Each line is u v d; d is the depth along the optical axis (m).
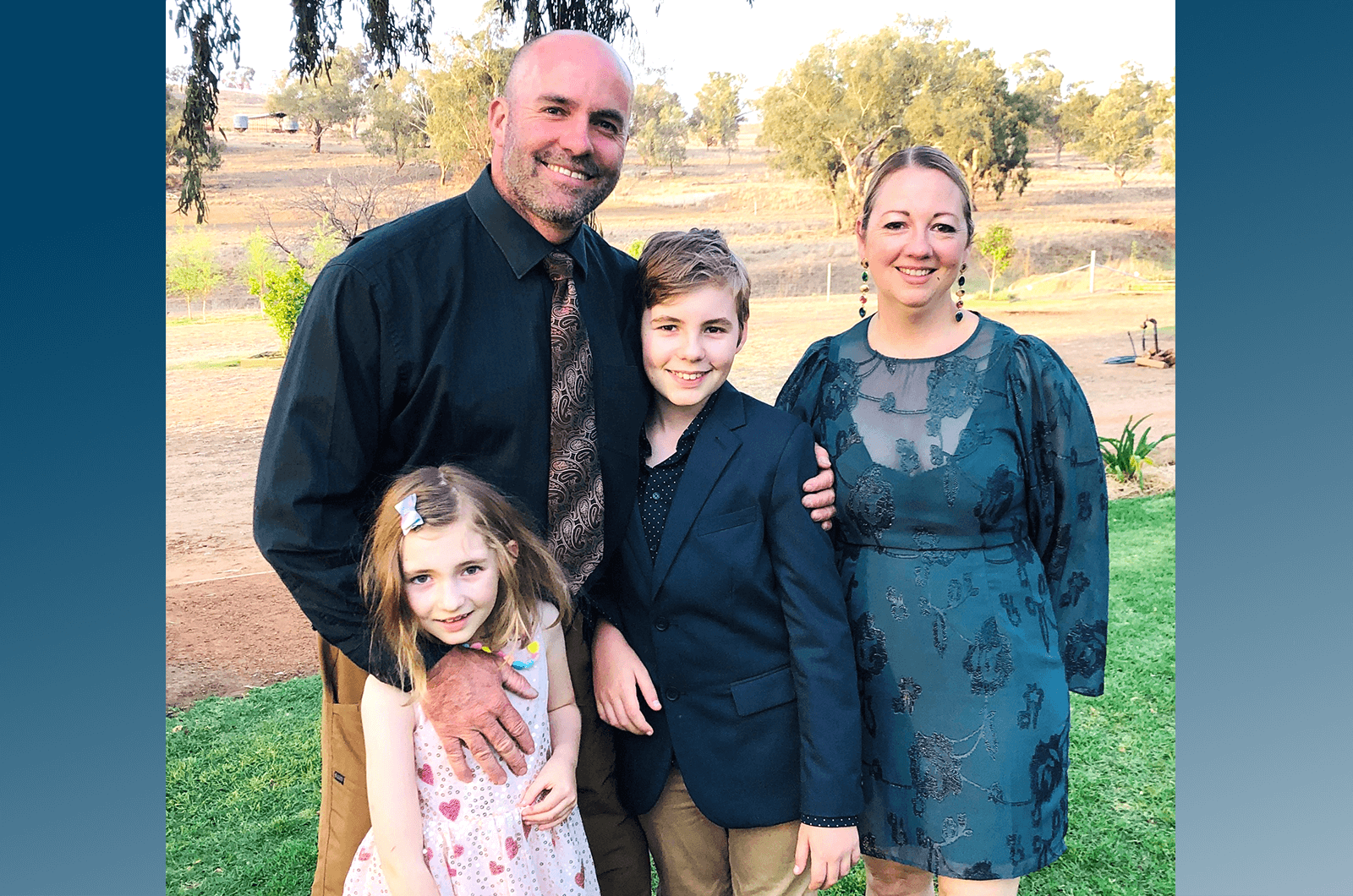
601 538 1.89
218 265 10.93
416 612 1.63
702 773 1.86
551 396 1.82
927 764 1.82
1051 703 1.82
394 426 1.77
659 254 1.81
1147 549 6.45
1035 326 11.79
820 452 1.91
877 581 1.87
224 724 4.56
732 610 1.83
